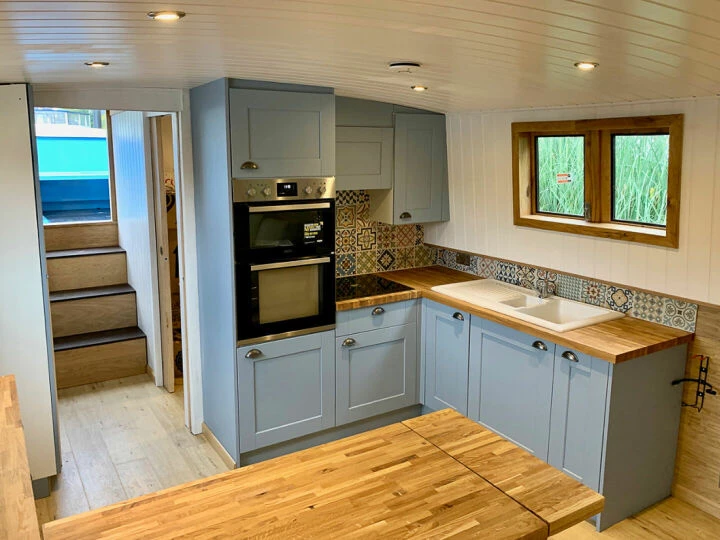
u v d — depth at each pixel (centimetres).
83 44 208
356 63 263
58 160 582
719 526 326
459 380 400
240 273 349
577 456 326
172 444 414
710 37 171
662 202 331
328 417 398
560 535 320
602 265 361
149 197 470
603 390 306
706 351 324
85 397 488
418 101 391
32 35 188
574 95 311
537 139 386
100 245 601
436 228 480
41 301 337
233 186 339
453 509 168
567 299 391
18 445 187
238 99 331
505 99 344
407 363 426
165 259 475
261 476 185
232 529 159
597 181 354
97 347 512
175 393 497
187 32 194
